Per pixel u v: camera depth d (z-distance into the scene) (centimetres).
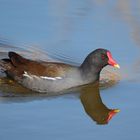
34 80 1560
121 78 1641
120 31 1845
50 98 1516
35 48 1780
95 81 1591
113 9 1992
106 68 1727
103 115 1431
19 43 1806
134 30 1847
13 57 1605
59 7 1995
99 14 1955
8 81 1605
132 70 1667
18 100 1496
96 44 1772
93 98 1530
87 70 1576
